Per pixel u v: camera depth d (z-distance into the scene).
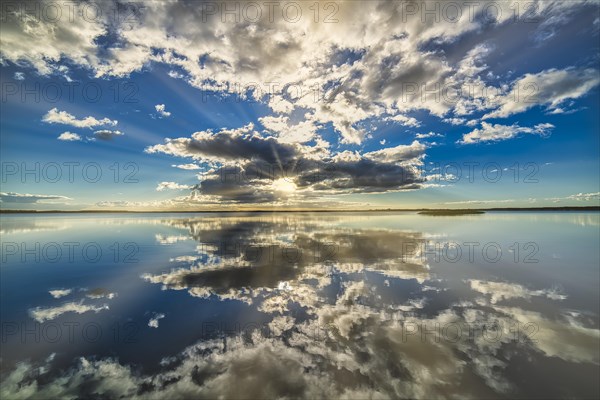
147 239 22.16
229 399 4.28
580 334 6.06
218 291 9.27
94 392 4.46
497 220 45.62
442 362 5.11
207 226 36.44
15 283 10.28
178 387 4.55
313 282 10.16
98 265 13.10
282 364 5.14
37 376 4.84
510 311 7.39
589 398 4.18
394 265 12.62
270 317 7.18
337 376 4.77
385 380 4.66
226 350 5.62
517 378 4.64
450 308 7.65
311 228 31.36
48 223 44.53
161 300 8.45
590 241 19.28
